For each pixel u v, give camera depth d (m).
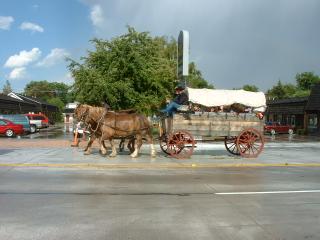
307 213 8.47
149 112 29.14
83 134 29.23
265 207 8.97
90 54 28.50
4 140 30.62
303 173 14.53
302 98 62.38
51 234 6.90
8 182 11.87
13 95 77.25
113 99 26.55
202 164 16.11
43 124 55.50
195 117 18.00
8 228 7.23
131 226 7.42
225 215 8.26
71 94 28.20
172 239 6.70
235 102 18.00
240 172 14.65
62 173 13.77
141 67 28.03
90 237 6.76
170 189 11.02
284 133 55.84
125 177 13.07
